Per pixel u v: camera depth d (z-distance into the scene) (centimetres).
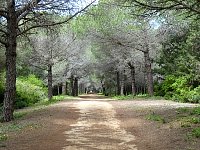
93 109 2383
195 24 2444
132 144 1095
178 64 3141
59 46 3441
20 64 3750
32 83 4028
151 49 3566
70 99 3975
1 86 2988
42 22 1950
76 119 1805
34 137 1220
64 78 4603
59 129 1431
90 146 1067
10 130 1409
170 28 3228
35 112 2175
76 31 3372
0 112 2325
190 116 1520
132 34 3388
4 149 1010
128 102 2961
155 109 2038
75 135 1281
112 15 3102
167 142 1060
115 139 1192
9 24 1830
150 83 3594
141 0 1395
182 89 2972
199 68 2567
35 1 1764
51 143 1114
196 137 1074
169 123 1402
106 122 1669
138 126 1466
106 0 1834
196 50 2572
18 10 1836
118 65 4312
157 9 1312
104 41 3497
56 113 2062
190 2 1320
